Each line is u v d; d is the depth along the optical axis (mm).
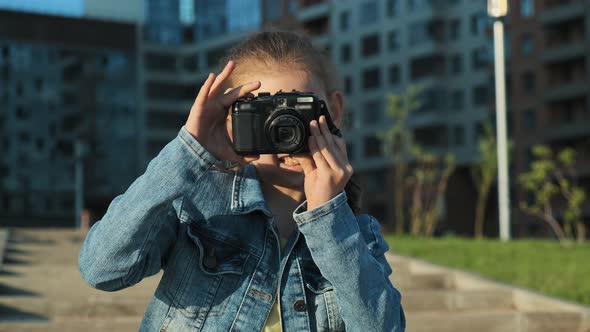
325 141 1646
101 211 64750
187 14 66188
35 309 6074
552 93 46344
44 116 62469
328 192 1658
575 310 6578
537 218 46062
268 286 1741
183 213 1753
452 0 50531
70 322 5609
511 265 8609
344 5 55594
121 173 64062
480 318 6355
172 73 66062
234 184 1786
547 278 7770
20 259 8156
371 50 53938
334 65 1968
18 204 61531
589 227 44594
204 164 1605
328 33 56781
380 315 1659
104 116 63969
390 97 34375
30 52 61938
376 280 1675
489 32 48812
